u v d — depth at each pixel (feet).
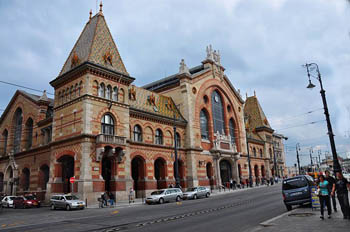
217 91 189.06
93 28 125.59
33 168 135.03
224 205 76.43
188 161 150.10
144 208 82.94
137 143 123.75
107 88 115.03
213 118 177.68
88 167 99.96
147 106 141.69
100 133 107.14
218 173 164.35
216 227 42.39
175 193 104.99
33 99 146.82
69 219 63.67
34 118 143.84
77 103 108.78
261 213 55.62
